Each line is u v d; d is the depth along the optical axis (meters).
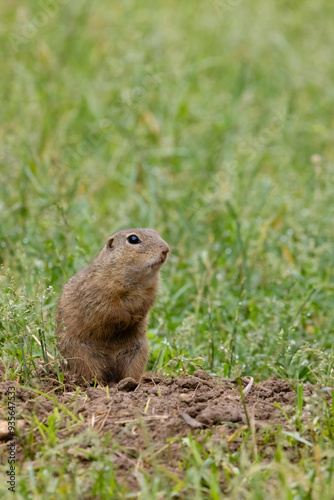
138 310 10.14
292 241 15.07
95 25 24.88
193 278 13.84
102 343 10.23
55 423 8.27
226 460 7.54
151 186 16.44
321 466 7.46
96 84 21.77
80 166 18.28
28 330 9.80
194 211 16.39
